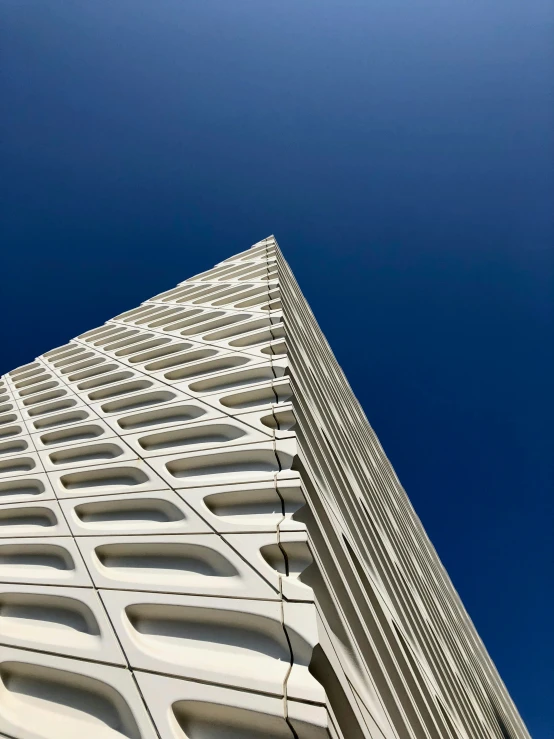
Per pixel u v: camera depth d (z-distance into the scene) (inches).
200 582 254.2
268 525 266.1
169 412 475.2
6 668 248.2
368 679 235.6
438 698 427.8
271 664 199.2
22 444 587.8
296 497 280.5
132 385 606.5
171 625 238.4
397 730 243.8
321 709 172.6
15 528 403.9
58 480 445.4
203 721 189.9
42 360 1038.4
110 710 208.8
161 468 378.3
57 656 241.6
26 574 329.1
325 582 239.1
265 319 621.3
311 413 458.6
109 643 237.8
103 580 286.2
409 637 420.5
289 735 174.7
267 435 348.5
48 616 281.7
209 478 340.2
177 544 287.9
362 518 480.7
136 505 351.6
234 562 255.4
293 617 211.8
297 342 635.5
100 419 542.0
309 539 250.8
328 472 404.5
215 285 1036.5
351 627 261.4
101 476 420.2
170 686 203.9
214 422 407.5
